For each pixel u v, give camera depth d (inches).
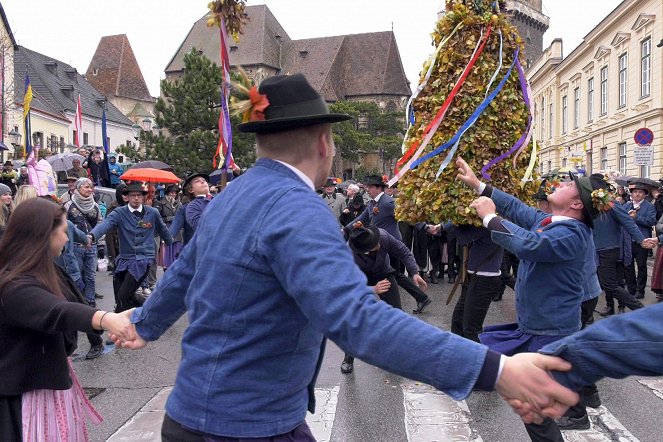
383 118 3043.8
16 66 1957.4
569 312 155.6
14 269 114.0
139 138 1451.8
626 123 1091.9
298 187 76.5
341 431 181.8
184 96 1429.6
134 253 306.0
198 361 75.9
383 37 3324.3
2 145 858.1
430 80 218.5
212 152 1385.3
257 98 80.4
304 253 69.2
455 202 211.6
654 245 334.0
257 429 73.5
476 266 217.5
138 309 96.7
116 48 2908.5
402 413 197.2
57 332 115.8
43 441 115.7
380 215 379.6
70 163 695.1
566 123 1569.9
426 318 344.8
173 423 77.5
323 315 67.1
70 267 304.0
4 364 113.2
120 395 215.8
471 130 212.4
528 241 147.9
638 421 190.1
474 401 208.2
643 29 1022.4
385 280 235.5
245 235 74.2
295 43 3314.5
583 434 178.5
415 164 214.4
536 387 64.9
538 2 3019.2
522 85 218.1
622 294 344.2
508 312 364.8
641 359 65.7
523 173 220.5
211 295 75.4
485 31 211.6
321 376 238.8
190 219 335.0
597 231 347.6
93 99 2293.3
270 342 73.9
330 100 3164.4
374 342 64.8
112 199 587.2
